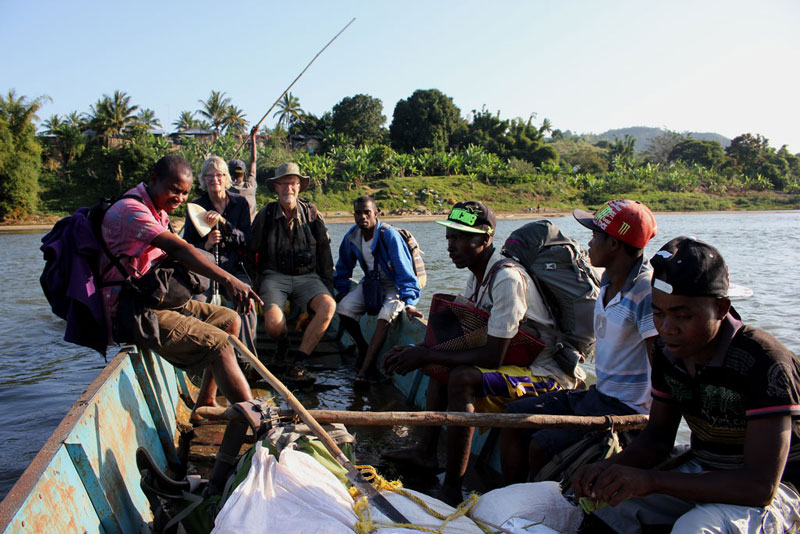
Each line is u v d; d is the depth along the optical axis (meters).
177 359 3.32
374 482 2.54
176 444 3.98
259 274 5.85
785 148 109.00
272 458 2.40
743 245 22.62
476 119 86.25
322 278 6.02
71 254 3.12
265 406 2.79
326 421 2.79
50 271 3.13
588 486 2.19
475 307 3.49
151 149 59.31
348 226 42.22
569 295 3.32
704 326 1.95
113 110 61.62
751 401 1.94
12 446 4.40
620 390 2.88
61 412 5.14
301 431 2.67
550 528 2.36
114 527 2.41
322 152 75.50
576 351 3.39
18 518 1.77
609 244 2.78
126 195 3.22
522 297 3.24
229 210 5.77
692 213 70.31
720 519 1.97
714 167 100.94
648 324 2.67
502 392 3.23
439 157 71.31
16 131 50.34
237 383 3.29
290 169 5.52
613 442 2.72
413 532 2.21
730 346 2.00
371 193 60.59
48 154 58.75
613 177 78.06
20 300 11.07
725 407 2.04
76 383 6.01
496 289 3.25
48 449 2.19
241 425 2.87
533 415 2.77
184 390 4.84
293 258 5.65
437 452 3.94
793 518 2.04
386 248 5.50
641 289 2.72
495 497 2.53
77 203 55.53
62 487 2.14
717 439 2.15
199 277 3.45
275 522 2.14
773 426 1.91
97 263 3.14
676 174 81.88
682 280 1.92
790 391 1.90
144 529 2.76
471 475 3.65
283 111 77.94
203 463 3.78
